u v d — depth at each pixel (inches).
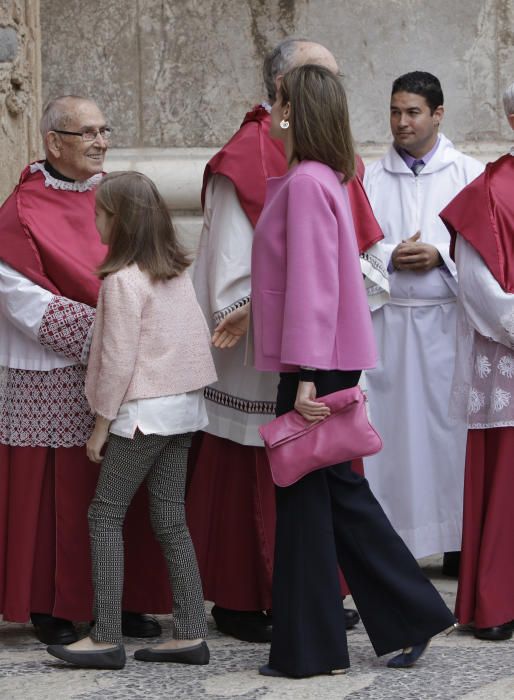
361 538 266.8
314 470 261.4
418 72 373.1
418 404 365.4
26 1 399.5
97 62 455.5
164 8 454.9
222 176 303.6
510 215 301.1
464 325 307.3
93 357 270.1
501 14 455.2
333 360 262.4
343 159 266.1
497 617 292.4
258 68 456.4
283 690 255.4
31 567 292.2
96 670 270.4
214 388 304.0
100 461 273.3
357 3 453.7
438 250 361.7
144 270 270.5
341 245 264.1
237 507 300.0
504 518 296.2
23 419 293.4
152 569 301.1
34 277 290.8
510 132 458.0
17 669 271.9
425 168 375.6
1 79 384.5
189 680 263.0
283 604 264.1
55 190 299.1
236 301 297.0
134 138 456.8
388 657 278.5
